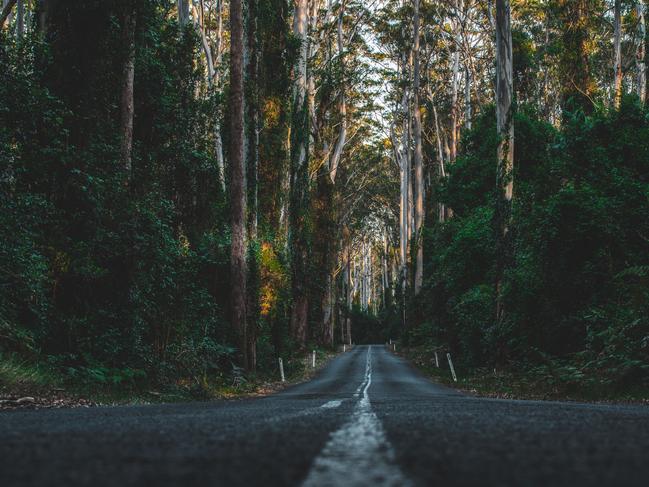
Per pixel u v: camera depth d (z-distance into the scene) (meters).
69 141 15.36
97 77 16.02
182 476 1.47
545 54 46.56
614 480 1.34
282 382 25.14
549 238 19.41
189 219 23.08
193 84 23.11
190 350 17.39
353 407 5.82
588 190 19.56
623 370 13.88
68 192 14.33
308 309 51.31
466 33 51.75
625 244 18.91
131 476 1.49
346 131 61.59
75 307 14.07
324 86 49.28
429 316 41.34
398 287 69.00
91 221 14.44
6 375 9.91
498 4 24.75
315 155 51.16
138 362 14.86
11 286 11.97
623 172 20.70
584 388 14.76
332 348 62.56
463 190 38.59
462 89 58.50
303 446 2.15
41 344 12.94
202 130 23.47
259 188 31.34
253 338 23.22
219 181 24.02
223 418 3.95
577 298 19.25
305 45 41.69
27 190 13.90
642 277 16.50
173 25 22.97
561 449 2.06
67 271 13.62
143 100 21.12
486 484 1.28
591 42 35.50
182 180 22.59
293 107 40.38
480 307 27.20
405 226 67.06
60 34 15.38
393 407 5.90
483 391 19.53
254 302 23.48
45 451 2.12
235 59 22.73
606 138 22.20
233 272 22.27
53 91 15.25
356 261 112.94
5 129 12.87
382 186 77.69
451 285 32.00
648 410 6.66
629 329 14.85
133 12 16.97
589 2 35.34
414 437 2.47
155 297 16.45
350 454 1.89
